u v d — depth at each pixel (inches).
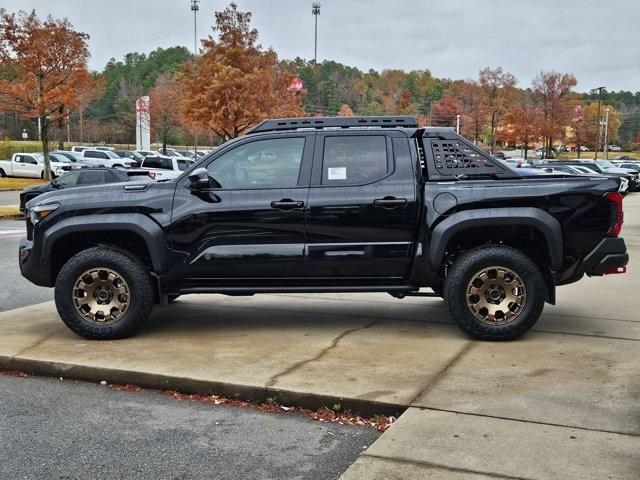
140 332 256.7
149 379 201.5
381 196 237.1
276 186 242.1
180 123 2272.4
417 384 188.9
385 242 238.7
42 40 1187.9
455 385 187.8
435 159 244.5
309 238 239.6
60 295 241.3
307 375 197.9
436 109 2982.3
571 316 277.3
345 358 215.8
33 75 1228.5
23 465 149.3
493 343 233.3
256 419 177.0
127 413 181.8
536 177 243.3
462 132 2561.5
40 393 199.2
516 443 150.3
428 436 154.7
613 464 139.7
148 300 243.0
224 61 1221.1
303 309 297.9
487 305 235.1
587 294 329.1
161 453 155.4
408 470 138.7
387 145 243.1
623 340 236.4
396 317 279.7
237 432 167.9
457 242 244.1
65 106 1310.3
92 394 198.2
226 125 1232.2
